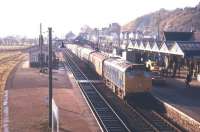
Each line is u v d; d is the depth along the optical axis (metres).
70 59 104.06
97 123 29.42
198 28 166.00
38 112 33.22
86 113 33.09
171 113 32.72
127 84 37.25
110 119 31.20
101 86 50.94
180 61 55.91
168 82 50.97
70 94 43.62
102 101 39.53
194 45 50.84
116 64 42.28
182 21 179.38
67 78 59.44
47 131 27.08
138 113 32.97
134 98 37.66
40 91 45.28
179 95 40.72
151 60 66.69
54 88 48.00
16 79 57.03
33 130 27.33
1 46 199.88
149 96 38.22
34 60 78.31
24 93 43.81
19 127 28.16
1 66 81.56
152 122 30.34
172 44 55.19
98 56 58.69
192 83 49.81
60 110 34.09
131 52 67.69
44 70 67.69
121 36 176.00
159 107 36.50
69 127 28.06
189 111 32.41
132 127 28.66
